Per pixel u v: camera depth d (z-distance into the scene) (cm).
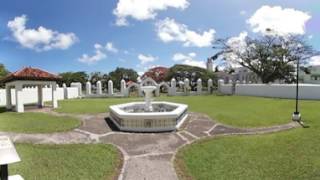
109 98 2838
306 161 662
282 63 3375
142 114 1022
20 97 1605
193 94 3189
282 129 1032
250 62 3494
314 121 1137
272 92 2511
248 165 650
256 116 1325
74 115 1425
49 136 925
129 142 863
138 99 2611
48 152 734
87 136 938
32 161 657
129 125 1030
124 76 4631
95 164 651
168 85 3189
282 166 638
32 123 1152
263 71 3441
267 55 3412
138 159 702
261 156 710
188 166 650
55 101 1859
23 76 1616
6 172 381
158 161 687
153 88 1411
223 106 1808
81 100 2527
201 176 590
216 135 957
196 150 774
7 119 1271
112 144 833
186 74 4256
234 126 1108
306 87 2225
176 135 955
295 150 745
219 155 726
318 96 2164
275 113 1417
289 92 2350
